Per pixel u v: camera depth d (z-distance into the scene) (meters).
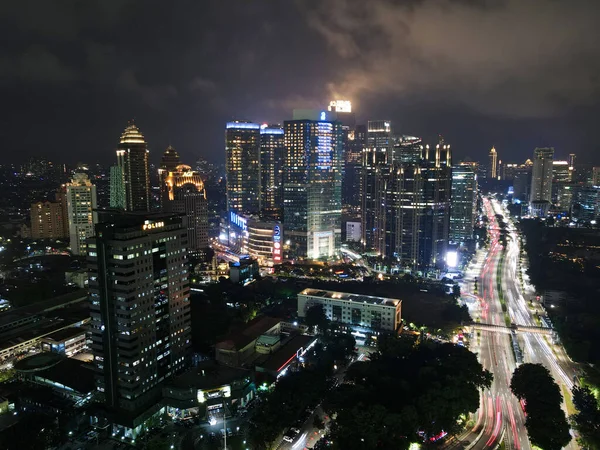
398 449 192.25
